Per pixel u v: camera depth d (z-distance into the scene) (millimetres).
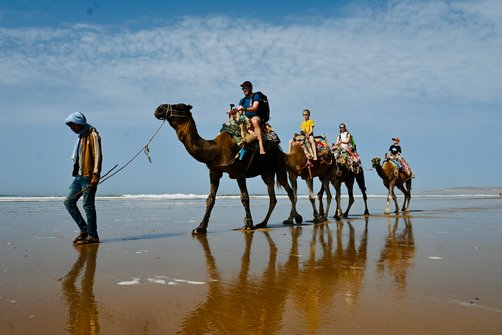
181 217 13383
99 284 4344
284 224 11500
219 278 4641
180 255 6121
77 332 2947
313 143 12102
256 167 9922
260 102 9938
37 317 3268
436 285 4309
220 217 13539
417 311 3424
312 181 12297
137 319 3232
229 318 3256
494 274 4848
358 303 3656
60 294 3945
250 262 5594
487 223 11609
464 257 6012
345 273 4902
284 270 5074
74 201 7391
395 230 9758
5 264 5371
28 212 14977
